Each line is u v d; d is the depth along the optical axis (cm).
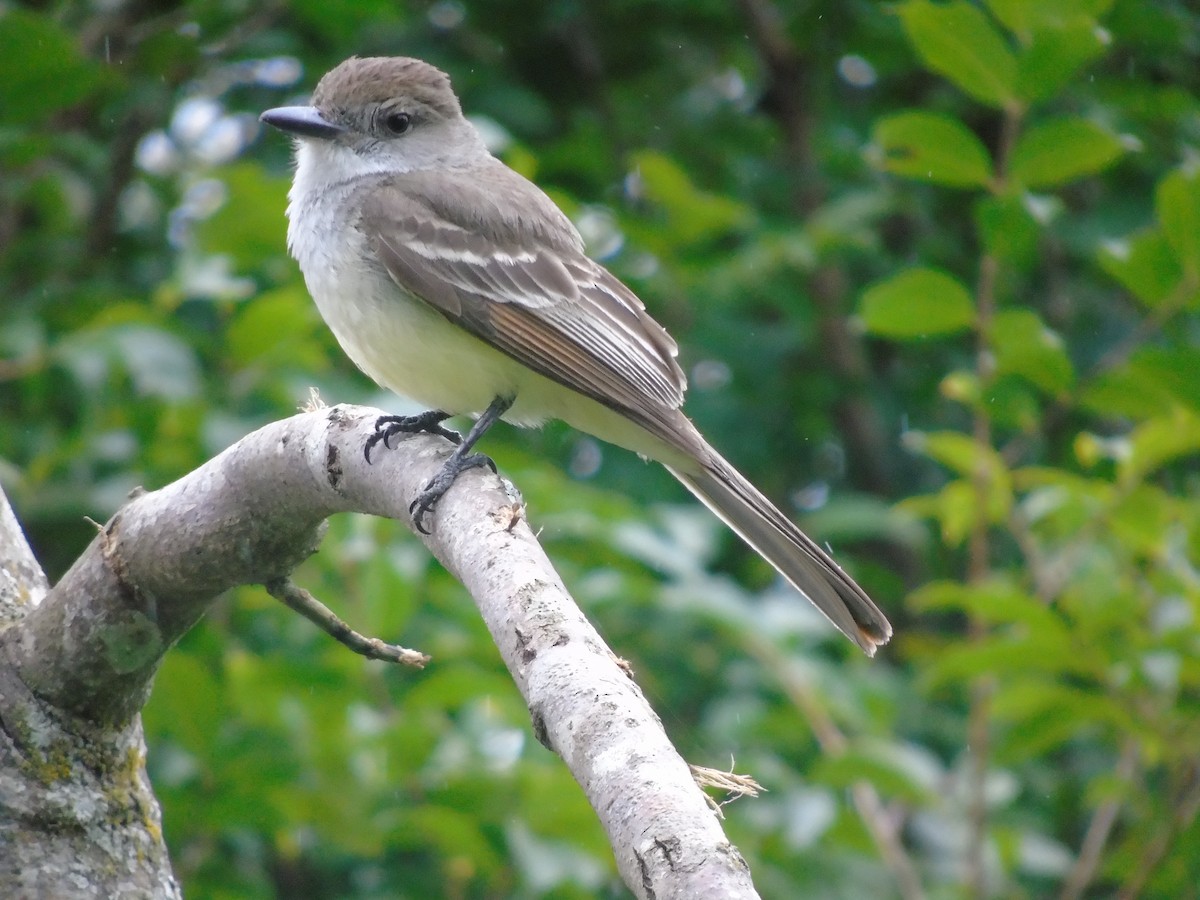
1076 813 1216
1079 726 972
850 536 1354
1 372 1028
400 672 1085
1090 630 916
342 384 1088
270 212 1086
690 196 1243
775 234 1298
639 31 1579
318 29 1436
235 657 949
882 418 1495
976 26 897
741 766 1045
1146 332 958
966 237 1517
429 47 1484
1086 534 939
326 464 632
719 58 1625
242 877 1020
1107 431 1344
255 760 917
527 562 521
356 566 975
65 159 1335
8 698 626
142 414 1041
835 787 1006
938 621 1450
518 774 941
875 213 1342
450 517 573
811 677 1015
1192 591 910
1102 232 1352
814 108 1564
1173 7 1391
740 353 1375
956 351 1464
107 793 634
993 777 1037
